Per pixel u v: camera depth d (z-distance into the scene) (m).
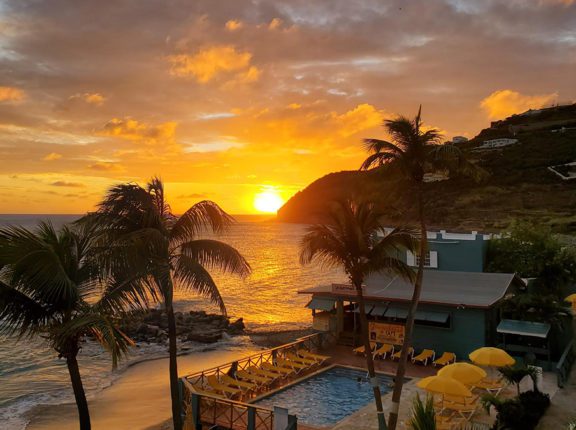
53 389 30.38
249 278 88.56
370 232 17.08
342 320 28.97
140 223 16.80
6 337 41.97
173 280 16.50
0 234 13.55
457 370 16.33
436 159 16.56
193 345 41.66
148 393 29.59
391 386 21.42
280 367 23.52
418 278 16.97
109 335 13.25
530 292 31.45
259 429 16.92
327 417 18.42
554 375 21.19
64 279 13.66
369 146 17.14
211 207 16.98
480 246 30.38
